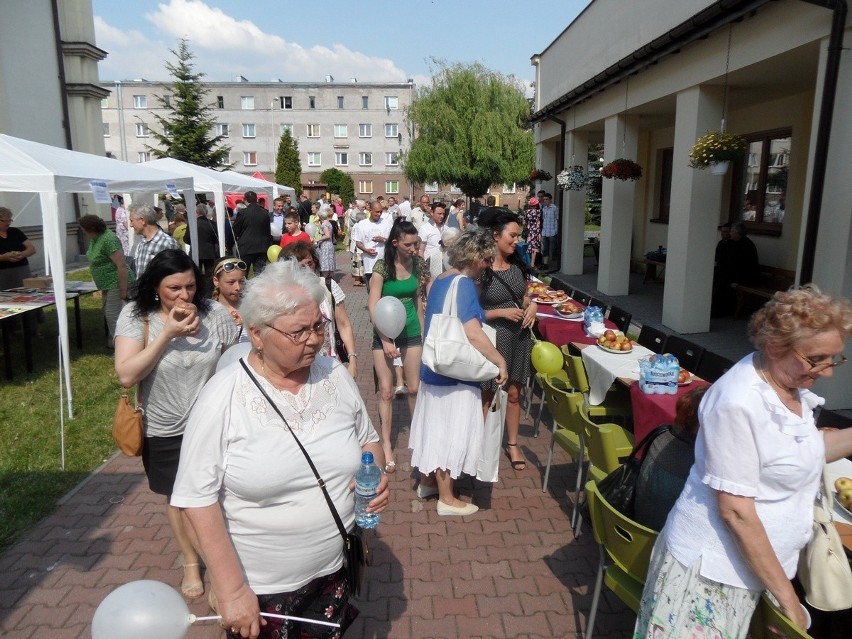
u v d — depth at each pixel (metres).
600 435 3.46
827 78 5.54
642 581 2.51
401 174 60.41
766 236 10.16
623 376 4.47
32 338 9.17
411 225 4.59
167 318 2.95
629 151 11.23
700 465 2.01
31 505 4.36
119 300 8.35
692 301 8.66
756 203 10.54
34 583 3.50
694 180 8.28
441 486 4.15
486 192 29.72
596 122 12.56
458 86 28.44
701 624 1.99
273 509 1.90
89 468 4.99
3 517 4.17
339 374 2.11
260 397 1.89
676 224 8.76
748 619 1.98
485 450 4.04
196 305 3.07
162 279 2.87
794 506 1.93
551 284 8.99
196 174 12.82
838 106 5.58
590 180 14.77
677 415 2.51
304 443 1.90
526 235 16.72
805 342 1.77
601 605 3.28
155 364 2.96
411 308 4.73
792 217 9.45
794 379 1.86
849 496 2.56
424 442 4.02
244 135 59.78
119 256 8.10
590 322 5.82
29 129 16.39
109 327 8.45
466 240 3.84
